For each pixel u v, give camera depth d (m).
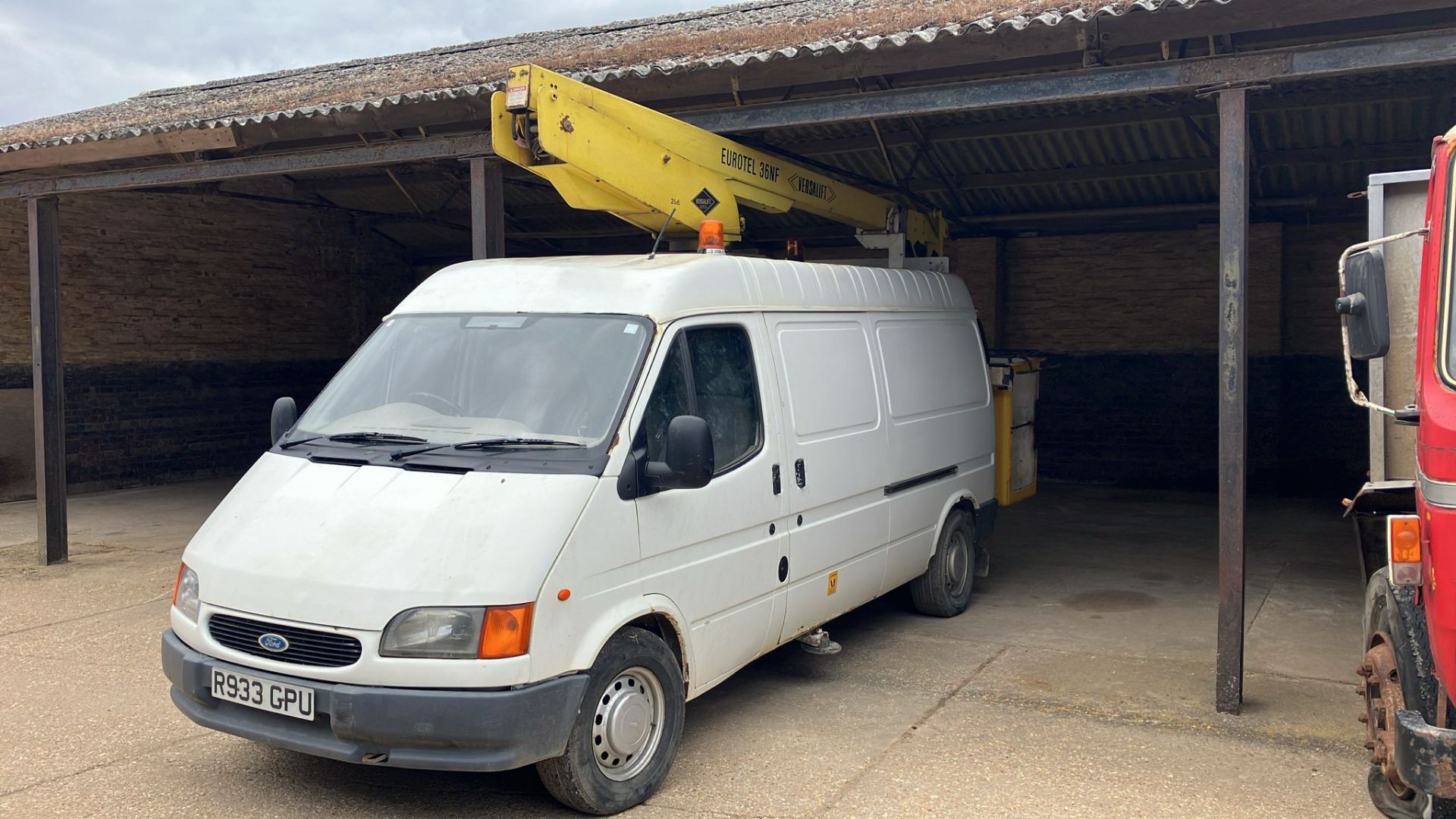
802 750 5.18
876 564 6.54
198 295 15.15
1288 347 13.13
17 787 4.79
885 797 4.63
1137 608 7.94
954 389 7.66
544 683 4.11
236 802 4.62
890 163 10.65
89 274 13.85
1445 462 3.36
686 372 5.00
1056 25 6.06
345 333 17.23
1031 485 9.09
